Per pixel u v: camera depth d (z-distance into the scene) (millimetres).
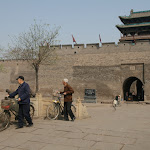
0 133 6109
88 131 6137
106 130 6258
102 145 4883
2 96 29078
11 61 33219
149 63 25703
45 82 30297
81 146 4859
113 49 27422
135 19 37312
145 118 10914
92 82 27891
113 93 26812
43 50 26062
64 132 6070
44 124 7113
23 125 7070
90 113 14242
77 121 8555
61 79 29469
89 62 28328
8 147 4961
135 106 20922
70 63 29219
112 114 13438
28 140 5438
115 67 27109
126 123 8312
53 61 28453
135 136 5586
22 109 6684
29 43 25484
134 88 43688
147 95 25500
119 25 37000
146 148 4629
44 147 4879
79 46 29000
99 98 27328
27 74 31766
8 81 33156
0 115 6613
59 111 8867
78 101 9445
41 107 8812
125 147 4711
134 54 26484
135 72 26422
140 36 36594
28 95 6730
